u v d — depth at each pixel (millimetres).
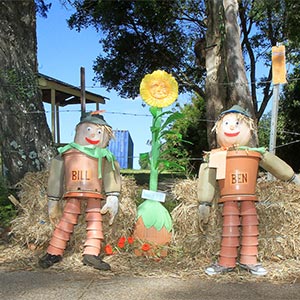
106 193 3578
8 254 3754
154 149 3947
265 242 3570
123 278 3182
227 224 3363
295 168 12984
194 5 12797
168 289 2926
